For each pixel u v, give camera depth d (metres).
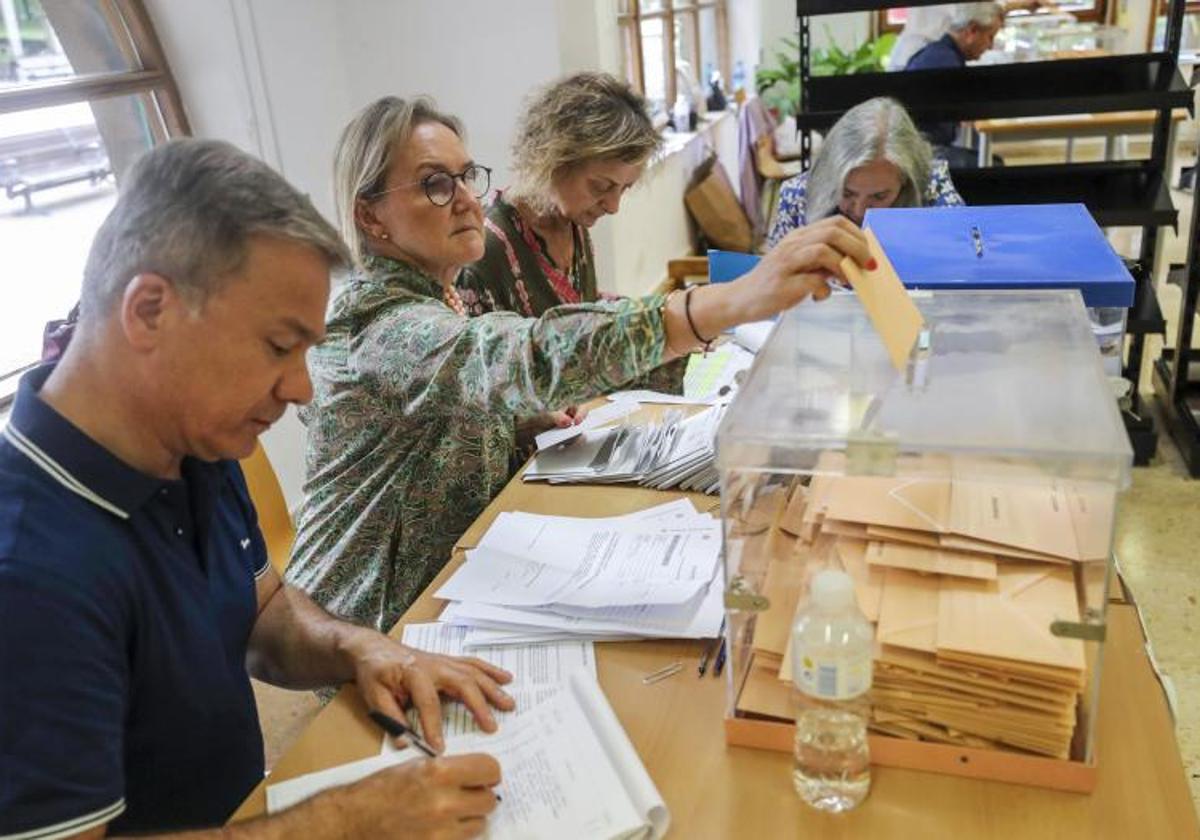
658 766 0.94
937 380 1.00
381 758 0.99
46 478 0.86
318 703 2.19
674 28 5.30
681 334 1.11
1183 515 2.70
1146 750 0.90
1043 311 1.19
